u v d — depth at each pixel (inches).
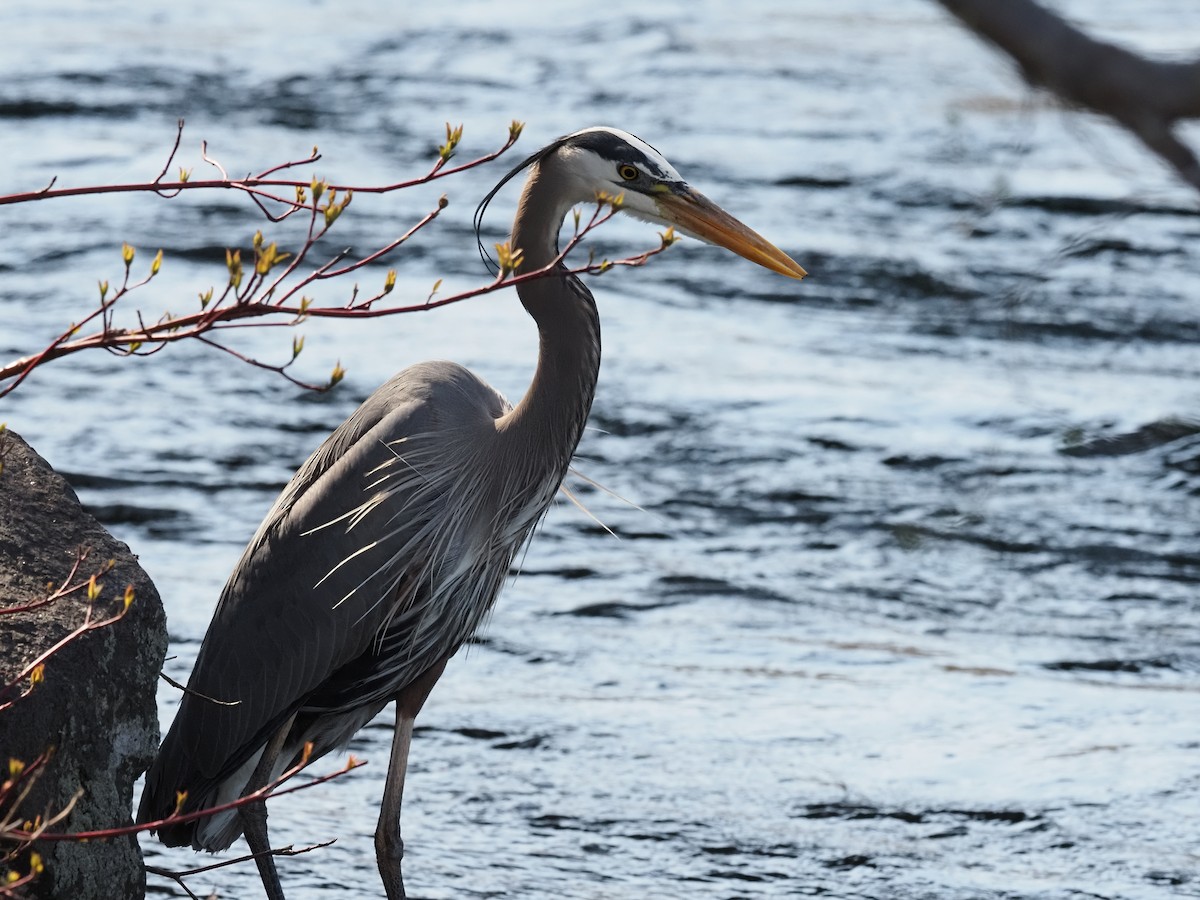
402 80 1060.5
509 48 1128.2
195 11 1263.5
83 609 210.4
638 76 1062.4
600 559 474.3
